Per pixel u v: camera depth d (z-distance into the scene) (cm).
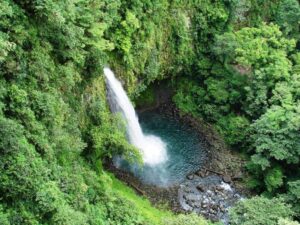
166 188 2953
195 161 3228
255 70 3338
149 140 3353
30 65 1958
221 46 3547
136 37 3053
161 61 3469
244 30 3538
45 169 1788
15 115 1836
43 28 2048
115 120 2627
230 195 3006
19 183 1647
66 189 1975
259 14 4212
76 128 2230
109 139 2503
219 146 3384
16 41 1875
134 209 2409
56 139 2006
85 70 2447
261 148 2933
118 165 2958
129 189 2812
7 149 1638
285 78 3291
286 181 2959
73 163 2206
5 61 1817
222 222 2752
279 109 3044
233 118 3466
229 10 3722
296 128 2862
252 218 2403
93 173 2320
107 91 2828
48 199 1708
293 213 2459
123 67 3006
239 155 3334
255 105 3356
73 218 1800
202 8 3606
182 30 3509
